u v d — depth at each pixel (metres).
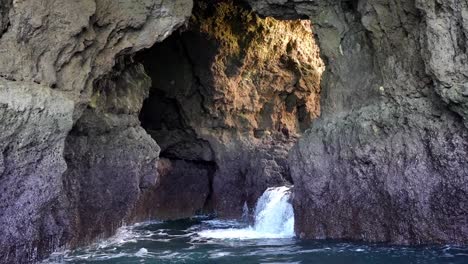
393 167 10.55
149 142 13.38
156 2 11.26
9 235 8.18
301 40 19.16
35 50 8.98
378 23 11.58
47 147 8.46
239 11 17.41
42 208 8.64
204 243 11.80
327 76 13.18
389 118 10.75
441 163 9.89
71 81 9.91
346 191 11.37
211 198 18.00
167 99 18.08
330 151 11.74
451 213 9.86
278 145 18.08
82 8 9.68
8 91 7.74
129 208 12.93
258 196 16.23
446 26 9.46
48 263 9.23
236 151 17.56
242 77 18.17
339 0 12.68
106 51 10.99
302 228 12.11
